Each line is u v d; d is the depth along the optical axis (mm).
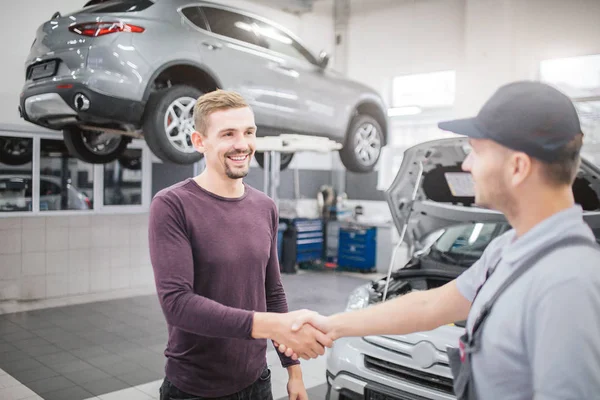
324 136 5402
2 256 5480
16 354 4352
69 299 5953
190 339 1606
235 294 1626
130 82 3697
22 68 5469
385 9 8328
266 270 1875
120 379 3865
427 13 7844
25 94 3875
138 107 3789
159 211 1543
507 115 879
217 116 1601
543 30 6594
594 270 807
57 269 5871
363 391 2600
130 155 6418
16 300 5602
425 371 2430
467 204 3371
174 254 1495
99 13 3750
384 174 8680
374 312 1335
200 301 1419
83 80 3535
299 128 5059
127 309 5805
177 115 4172
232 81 4375
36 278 5723
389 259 8141
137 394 3600
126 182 6414
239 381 1649
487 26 6926
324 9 8719
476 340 946
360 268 8320
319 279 7809
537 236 888
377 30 8445
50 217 5777
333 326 1362
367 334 1331
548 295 818
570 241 858
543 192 892
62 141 5867
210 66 4191
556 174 877
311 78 5188
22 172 5590
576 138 872
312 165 9055
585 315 778
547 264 850
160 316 5562
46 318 5383
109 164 6242
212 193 1667
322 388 3742
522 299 865
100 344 4645
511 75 6785
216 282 1599
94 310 5730
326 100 5355
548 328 800
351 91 5703
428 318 1245
